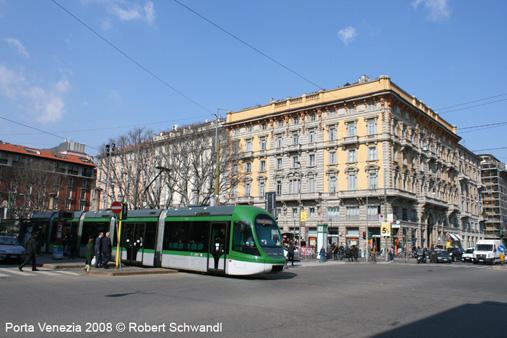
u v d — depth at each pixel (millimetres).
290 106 62531
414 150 59562
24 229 36781
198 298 11422
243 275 18922
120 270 18250
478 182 92750
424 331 8055
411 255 51531
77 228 29859
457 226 76312
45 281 14492
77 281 14773
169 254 21422
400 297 12953
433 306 11242
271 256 18266
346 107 56812
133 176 46438
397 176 54250
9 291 11758
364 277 21125
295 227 59406
